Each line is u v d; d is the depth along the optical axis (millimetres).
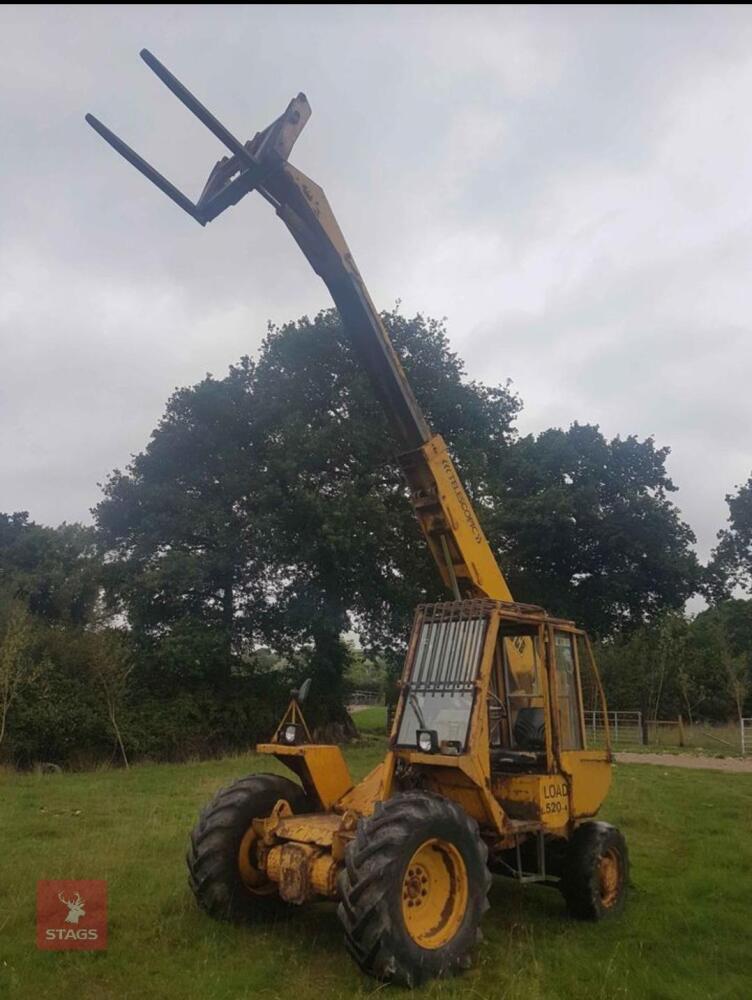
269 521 22797
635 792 13945
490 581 7422
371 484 24297
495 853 6570
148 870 7840
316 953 5734
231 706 23688
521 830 6195
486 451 27328
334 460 24297
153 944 5820
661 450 27750
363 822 5352
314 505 22500
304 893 5633
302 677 25797
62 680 20219
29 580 29797
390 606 25234
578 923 6668
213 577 24562
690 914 6828
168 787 14805
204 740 22641
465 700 6098
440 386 25312
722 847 9414
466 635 6379
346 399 24828
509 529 26906
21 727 18922
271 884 6504
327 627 24188
